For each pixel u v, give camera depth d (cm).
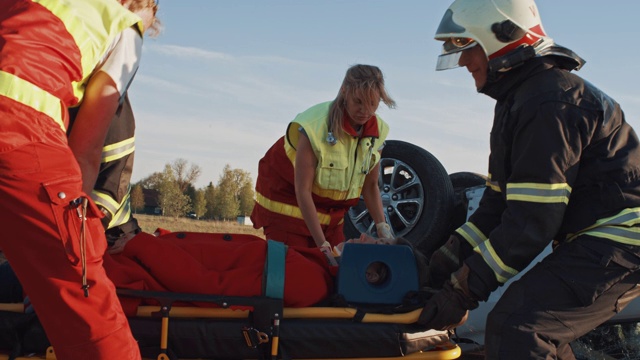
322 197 411
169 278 284
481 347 454
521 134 259
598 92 266
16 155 205
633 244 256
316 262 316
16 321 272
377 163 418
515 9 275
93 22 232
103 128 248
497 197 299
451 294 275
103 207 286
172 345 274
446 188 505
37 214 209
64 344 223
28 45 208
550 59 275
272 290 281
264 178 435
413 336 281
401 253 301
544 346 251
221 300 274
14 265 217
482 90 283
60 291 216
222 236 329
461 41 284
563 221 268
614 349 456
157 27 299
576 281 254
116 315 226
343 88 379
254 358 278
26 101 205
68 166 214
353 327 277
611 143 262
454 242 302
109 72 246
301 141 390
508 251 256
